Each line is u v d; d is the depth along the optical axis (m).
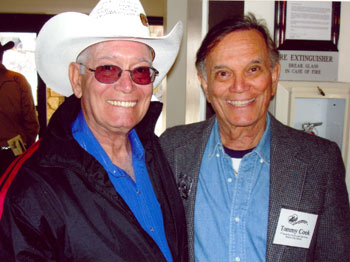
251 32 1.13
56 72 1.18
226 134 1.25
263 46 1.14
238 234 1.14
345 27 1.66
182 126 1.45
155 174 1.19
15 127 3.17
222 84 1.16
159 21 4.41
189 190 1.22
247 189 1.17
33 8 4.36
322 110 1.71
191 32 1.74
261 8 1.64
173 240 1.10
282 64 1.62
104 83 1.00
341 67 1.68
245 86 1.12
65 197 0.87
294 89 1.57
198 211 1.20
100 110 1.02
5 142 3.10
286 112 1.58
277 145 1.20
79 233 0.86
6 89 3.07
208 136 1.30
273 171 1.16
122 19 1.00
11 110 3.11
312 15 1.62
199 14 1.69
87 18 0.98
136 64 1.03
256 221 1.14
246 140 1.23
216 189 1.20
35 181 0.86
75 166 0.91
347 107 1.60
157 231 1.06
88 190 0.91
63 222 0.86
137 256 0.91
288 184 1.13
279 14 1.59
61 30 1.01
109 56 0.99
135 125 1.17
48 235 0.84
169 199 1.16
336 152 1.19
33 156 0.92
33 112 3.32
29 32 4.41
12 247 0.78
